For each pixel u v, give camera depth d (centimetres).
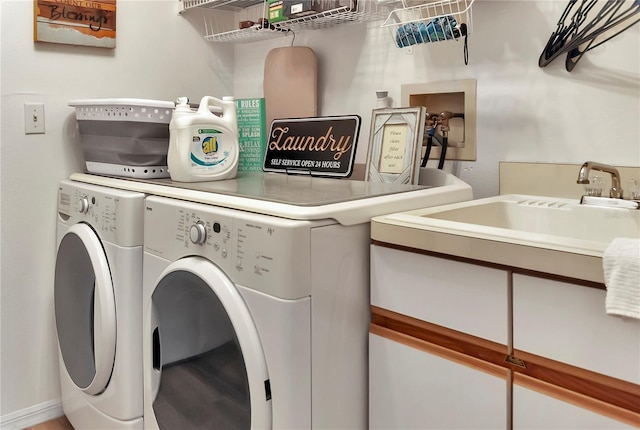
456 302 97
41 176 194
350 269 111
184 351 130
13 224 189
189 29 233
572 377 84
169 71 227
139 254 150
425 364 104
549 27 143
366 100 193
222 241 114
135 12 214
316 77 206
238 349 109
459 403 99
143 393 151
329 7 173
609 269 75
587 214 128
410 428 108
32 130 190
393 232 106
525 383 89
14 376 193
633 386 76
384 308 111
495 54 155
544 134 146
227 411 117
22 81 187
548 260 83
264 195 122
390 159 155
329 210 106
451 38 152
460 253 95
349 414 113
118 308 151
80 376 175
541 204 137
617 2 122
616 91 133
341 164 165
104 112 176
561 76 142
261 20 201
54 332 202
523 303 88
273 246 101
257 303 105
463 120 165
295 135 181
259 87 239
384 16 179
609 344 78
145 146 172
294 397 101
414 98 177
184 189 142
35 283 196
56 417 204
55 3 189
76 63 199
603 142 136
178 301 130
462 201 139
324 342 106
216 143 164
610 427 80
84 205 167
